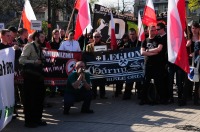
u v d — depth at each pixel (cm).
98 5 1095
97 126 616
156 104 795
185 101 780
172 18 714
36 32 624
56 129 599
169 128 597
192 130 583
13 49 619
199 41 772
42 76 614
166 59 781
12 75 609
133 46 876
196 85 774
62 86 805
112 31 894
